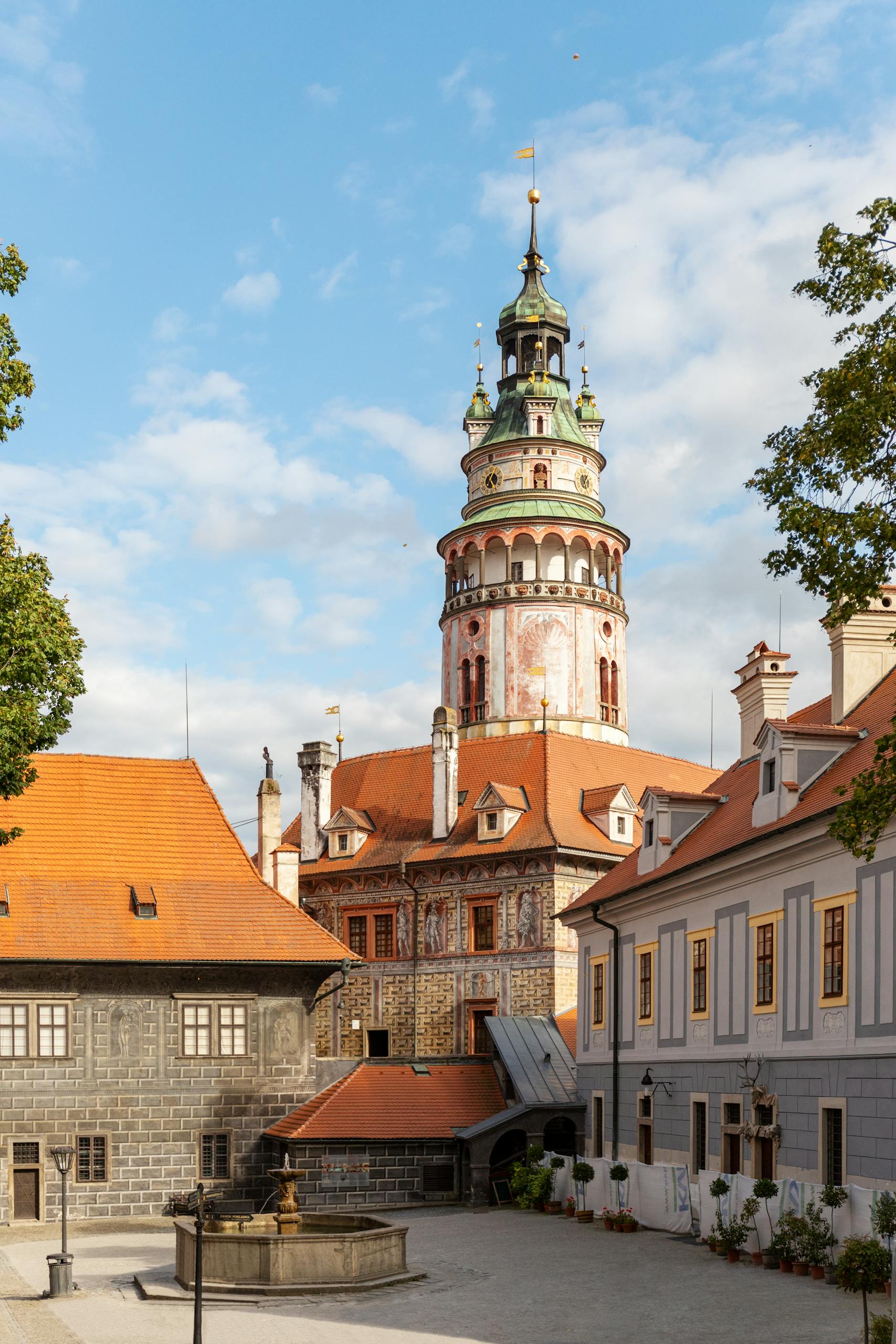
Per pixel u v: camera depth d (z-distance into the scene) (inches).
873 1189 1130.0
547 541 3253.0
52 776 2070.6
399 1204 1843.0
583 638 3154.5
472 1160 1840.6
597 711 3154.5
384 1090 1936.5
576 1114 1904.5
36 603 1223.5
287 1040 1945.1
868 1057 1170.0
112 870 1982.0
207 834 2075.5
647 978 1710.1
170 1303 1157.1
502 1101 1967.3
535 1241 1449.3
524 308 3521.2
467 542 3287.4
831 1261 1113.4
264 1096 1921.8
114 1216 1838.1
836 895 1243.8
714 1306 1026.7
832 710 1488.7
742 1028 1425.9
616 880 1892.2
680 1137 1572.3
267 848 2161.7
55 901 1915.6
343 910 2677.2
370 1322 1044.5
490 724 3132.4
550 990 2353.6
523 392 3476.9
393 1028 2564.0
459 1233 1541.6
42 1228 1748.3
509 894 2440.9
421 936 2556.6
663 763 2901.1
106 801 2065.7
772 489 906.1
